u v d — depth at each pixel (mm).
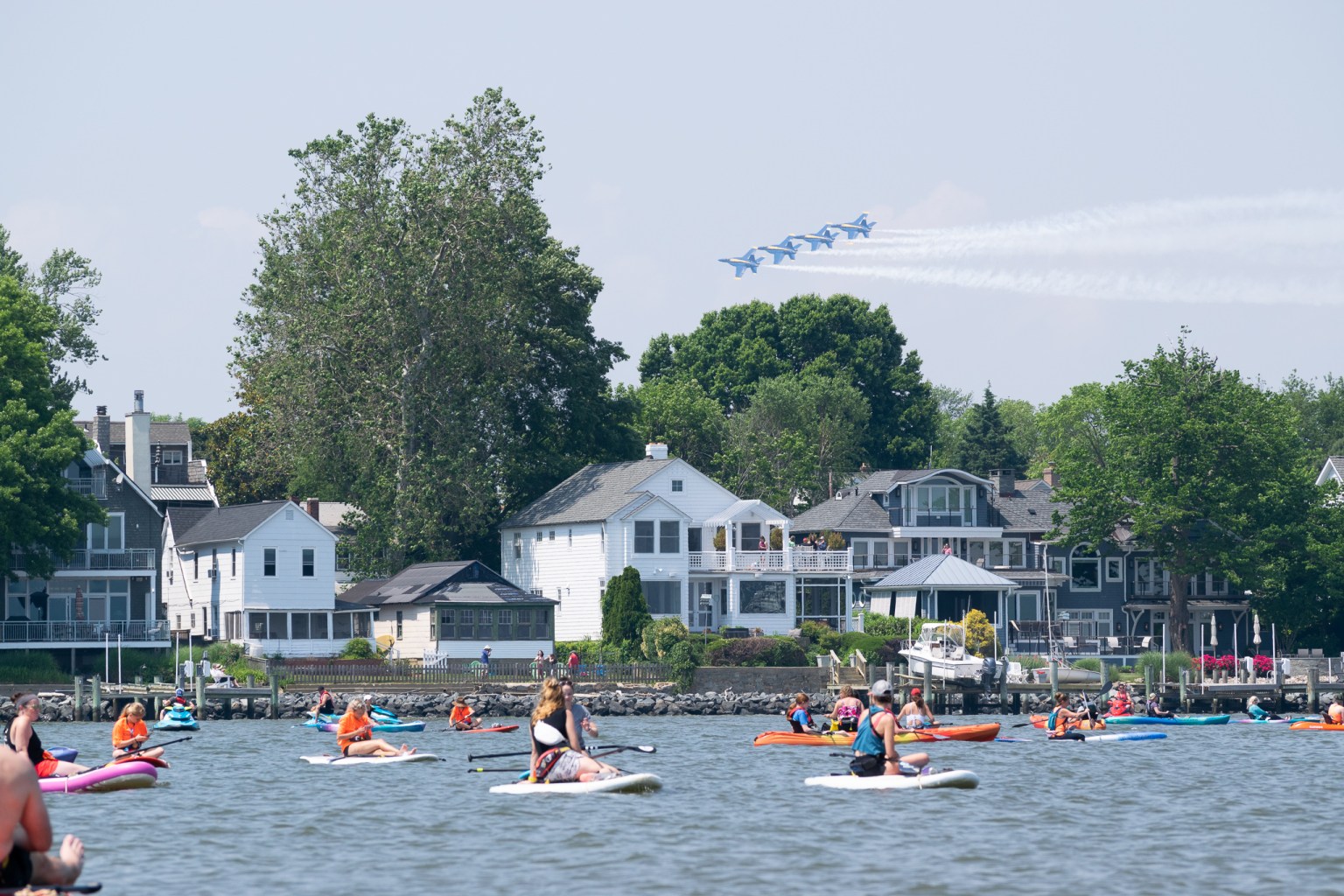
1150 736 197250
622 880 87688
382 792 126688
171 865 92500
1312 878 88688
